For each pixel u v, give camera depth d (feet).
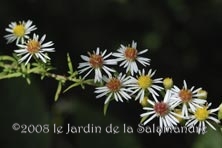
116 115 24.17
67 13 25.11
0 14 24.04
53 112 22.45
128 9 25.49
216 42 26.71
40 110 20.54
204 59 26.73
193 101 12.37
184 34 26.53
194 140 21.12
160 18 25.98
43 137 20.54
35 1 24.64
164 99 12.41
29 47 13.00
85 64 12.63
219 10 26.37
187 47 26.58
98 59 12.60
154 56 25.81
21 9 24.57
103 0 25.14
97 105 24.26
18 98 20.45
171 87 12.43
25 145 20.36
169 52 26.17
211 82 26.53
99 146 20.80
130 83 12.51
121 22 25.59
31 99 20.54
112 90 12.46
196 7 26.35
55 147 21.79
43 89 23.47
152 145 23.73
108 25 25.48
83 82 12.73
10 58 13.53
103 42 25.27
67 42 25.07
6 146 20.27
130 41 25.55
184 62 26.35
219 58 26.96
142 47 25.67
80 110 21.48
